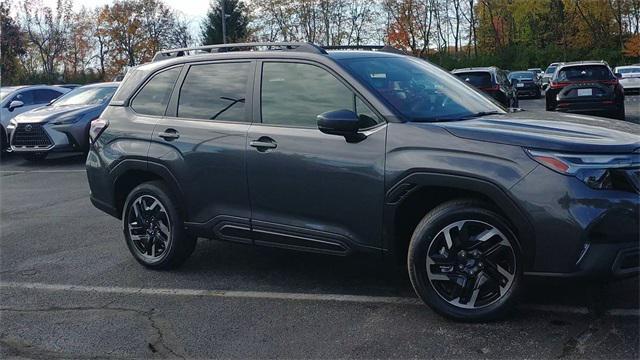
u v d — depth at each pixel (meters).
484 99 5.04
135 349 3.99
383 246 4.25
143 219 5.55
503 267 3.93
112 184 5.66
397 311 4.35
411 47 57.12
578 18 63.38
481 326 3.99
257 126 4.81
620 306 4.20
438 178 3.93
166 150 5.26
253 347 3.92
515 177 3.72
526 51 61.91
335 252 4.47
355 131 4.20
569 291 4.48
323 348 3.85
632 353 3.55
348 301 4.60
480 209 3.90
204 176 5.05
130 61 53.06
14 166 13.59
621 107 14.42
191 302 4.76
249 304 4.65
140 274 5.50
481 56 61.44
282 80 4.79
